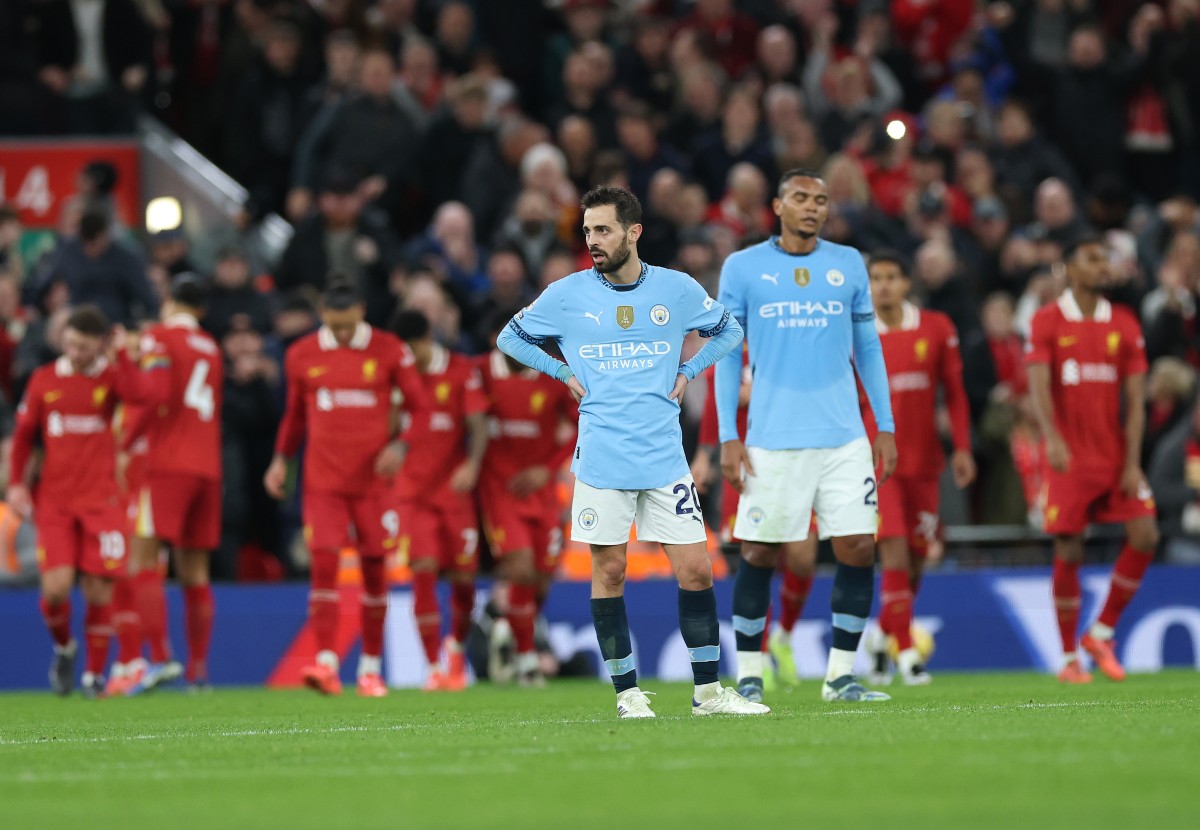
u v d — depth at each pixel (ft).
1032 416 176.04
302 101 223.92
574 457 89.66
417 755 70.64
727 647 164.04
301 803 55.31
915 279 193.26
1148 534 133.18
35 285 187.52
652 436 88.28
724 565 167.43
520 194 212.43
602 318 88.63
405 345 142.20
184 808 54.95
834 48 239.09
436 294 180.34
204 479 148.36
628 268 89.30
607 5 241.14
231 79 227.40
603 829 48.44
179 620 165.07
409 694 141.69
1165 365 175.42
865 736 74.08
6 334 186.91
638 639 167.02
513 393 154.51
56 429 144.36
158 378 144.56
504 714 102.01
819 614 165.48
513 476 155.12
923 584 167.63
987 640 166.81
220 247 205.05
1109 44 239.50
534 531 157.69
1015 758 64.08
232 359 176.14
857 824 48.83
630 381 88.33
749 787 56.95
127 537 151.64
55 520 144.97
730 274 101.40
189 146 234.58
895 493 135.03
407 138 212.64
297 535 177.88
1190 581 166.61
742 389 126.00
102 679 147.74
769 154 218.79
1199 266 202.08
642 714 88.22
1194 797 53.31
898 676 147.23
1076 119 231.71
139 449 157.58
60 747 80.38
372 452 139.95
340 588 167.84
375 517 140.87
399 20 235.20
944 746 69.00
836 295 100.48
